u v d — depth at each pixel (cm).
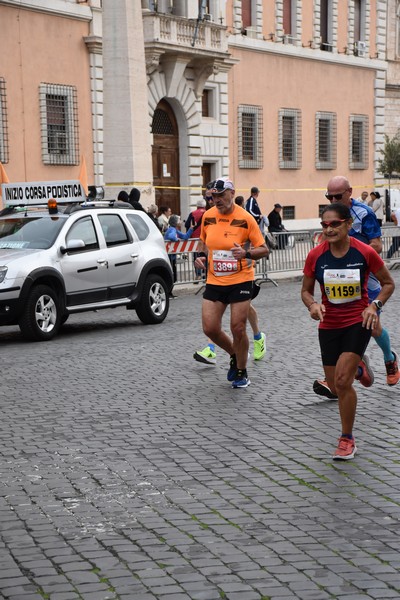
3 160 2794
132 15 2405
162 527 599
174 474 718
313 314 741
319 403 967
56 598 492
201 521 610
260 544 567
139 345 1391
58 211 1570
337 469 726
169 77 3425
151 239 1678
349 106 4522
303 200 4219
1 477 719
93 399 1002
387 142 4678
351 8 4494
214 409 944
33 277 1442
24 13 2841
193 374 1141
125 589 502
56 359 1275
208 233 1018
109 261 1572
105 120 2423
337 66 4422
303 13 4178
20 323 1452
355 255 734
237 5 3800
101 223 1592
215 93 3725
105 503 651
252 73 3909
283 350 1312
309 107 4250
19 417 920
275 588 501
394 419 892
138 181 2423
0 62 2770
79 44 3050
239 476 711
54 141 2998
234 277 1013
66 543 574
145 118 2450
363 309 745
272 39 4003
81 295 1527
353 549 557
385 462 744
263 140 3988
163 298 1686
